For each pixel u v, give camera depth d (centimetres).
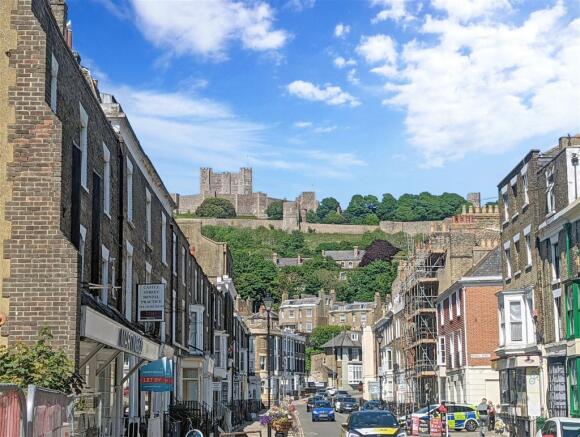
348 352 12600
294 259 18638
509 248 4112
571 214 3083
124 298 2416
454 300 5169
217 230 19375
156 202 3119
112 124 2388
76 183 1791
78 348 1546
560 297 3284
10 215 1571
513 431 3641
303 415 6888
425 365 5834
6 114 1591
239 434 2450
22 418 878
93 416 1644
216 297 5481
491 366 4312
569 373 3117
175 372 3644
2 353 1391
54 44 1692
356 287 16262
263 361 10200
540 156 3672
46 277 1556
